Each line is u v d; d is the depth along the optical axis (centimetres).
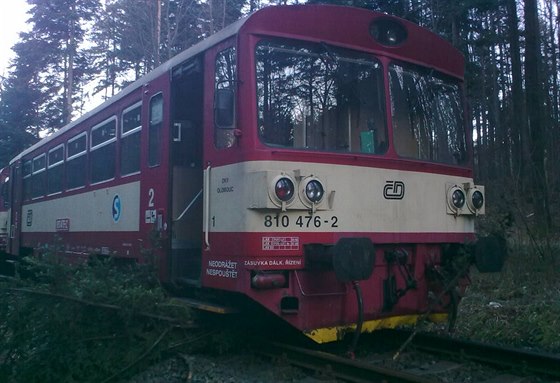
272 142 655
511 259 1104
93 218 1098
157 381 642
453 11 1873
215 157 696
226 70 697
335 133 697
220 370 655
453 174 797
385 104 734
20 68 3791
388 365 672
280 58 677
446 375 633
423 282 752
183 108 837
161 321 700
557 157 1575
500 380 612
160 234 816
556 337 779
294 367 658
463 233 802
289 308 650
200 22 2780
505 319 882
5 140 3606
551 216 1238
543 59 2873
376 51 737
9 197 1828
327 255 634
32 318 698
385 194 712
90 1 3622
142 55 2869
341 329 673
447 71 821
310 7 693
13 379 693
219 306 709
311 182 642
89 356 674
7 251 1798
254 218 629
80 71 3859
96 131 1112
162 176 829
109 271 754
